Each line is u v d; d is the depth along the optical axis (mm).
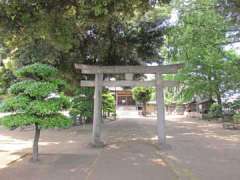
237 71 32844
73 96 27219
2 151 13531
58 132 22797
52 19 9211
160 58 25062
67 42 10055
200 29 25016
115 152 13922
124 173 9625
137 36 23266
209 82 36344
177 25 25297
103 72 16484
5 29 9242
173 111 68812
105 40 21859
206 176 9227
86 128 25844
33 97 11109
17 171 9875
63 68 22172
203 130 24984
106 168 10391
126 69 16359
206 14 24109
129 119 43656
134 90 57438
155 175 9375
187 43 26078
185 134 21875
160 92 16109
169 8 24375
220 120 37812
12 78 25984
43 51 19969
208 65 34406
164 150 14492
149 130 25062
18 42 10711
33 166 10648
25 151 13555
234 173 9602
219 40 25656
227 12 16141
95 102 16406
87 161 11672
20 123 10625
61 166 10680
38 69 11211
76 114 27469
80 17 9789
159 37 24031
